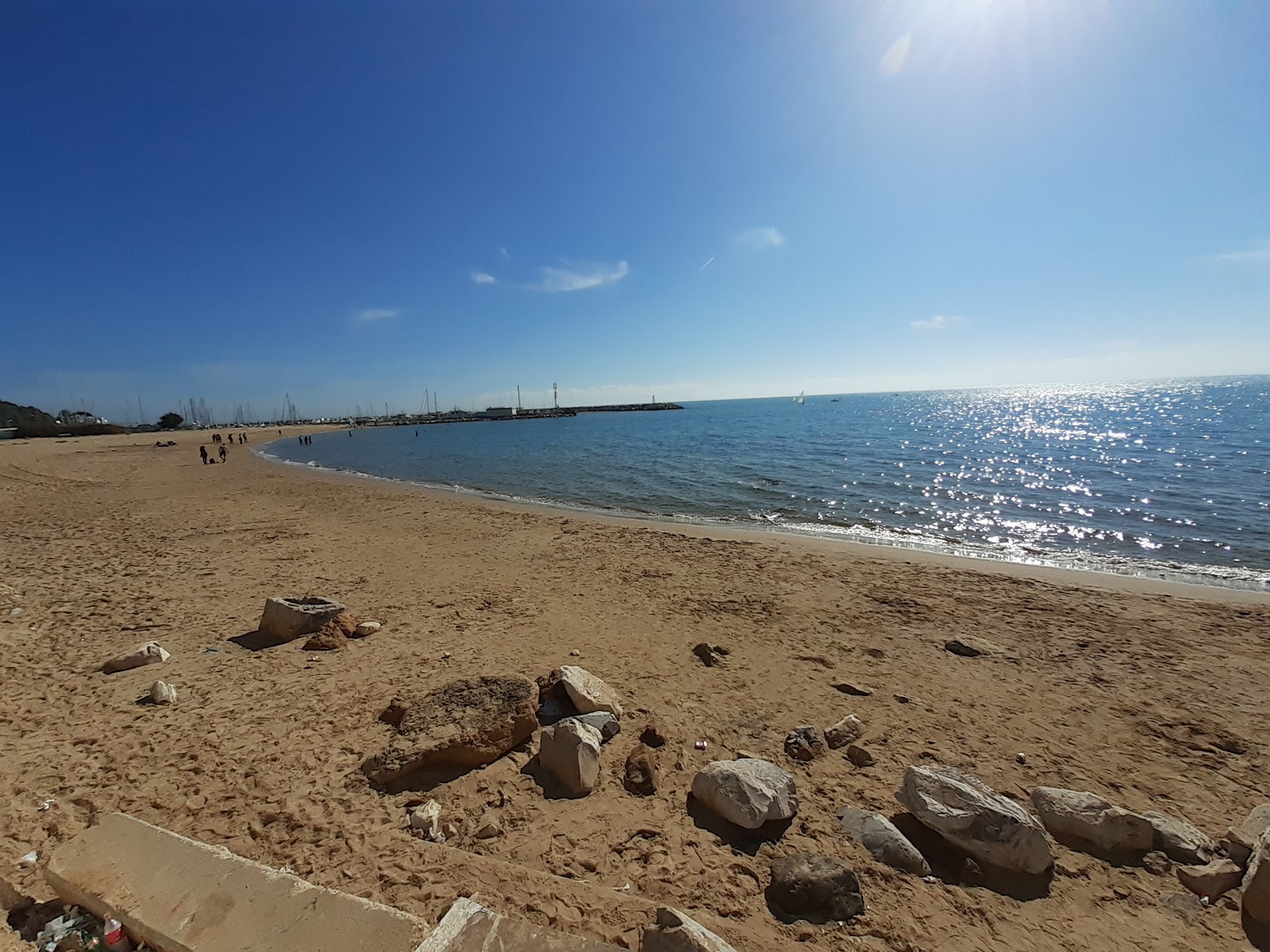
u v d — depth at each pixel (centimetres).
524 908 279
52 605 780
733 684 565
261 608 780
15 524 1419
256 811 358
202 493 2069
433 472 3022
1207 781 418
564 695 501
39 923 265
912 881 313
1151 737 476
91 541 1212
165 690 511
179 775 396
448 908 278
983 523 1502
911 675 591
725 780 369
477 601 827
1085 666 618
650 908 283
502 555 1116
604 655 630
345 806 364
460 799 376
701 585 912
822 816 366
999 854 320
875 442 3919
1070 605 827
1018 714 513
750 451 3559
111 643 646
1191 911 298
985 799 342
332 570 994
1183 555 1176
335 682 549
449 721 433
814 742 450
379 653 627
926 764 432
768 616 772
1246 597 886
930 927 284
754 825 344
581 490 2222
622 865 320
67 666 581
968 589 900
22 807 357
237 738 446
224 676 562
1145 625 745
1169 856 338
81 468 2986
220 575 951
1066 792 377
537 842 338
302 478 2639
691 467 2828
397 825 347
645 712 502
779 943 269
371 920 246
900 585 916
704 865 321
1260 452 2644
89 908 266
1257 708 526
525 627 720
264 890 263
